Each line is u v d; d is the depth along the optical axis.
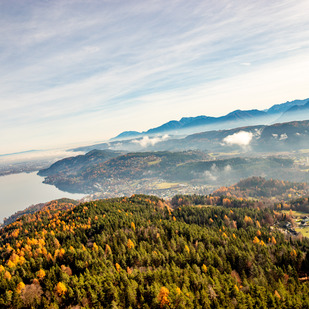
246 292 85.00
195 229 149.88
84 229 155.75
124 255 110.31
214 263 105.88
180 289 83.31
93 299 77.38
